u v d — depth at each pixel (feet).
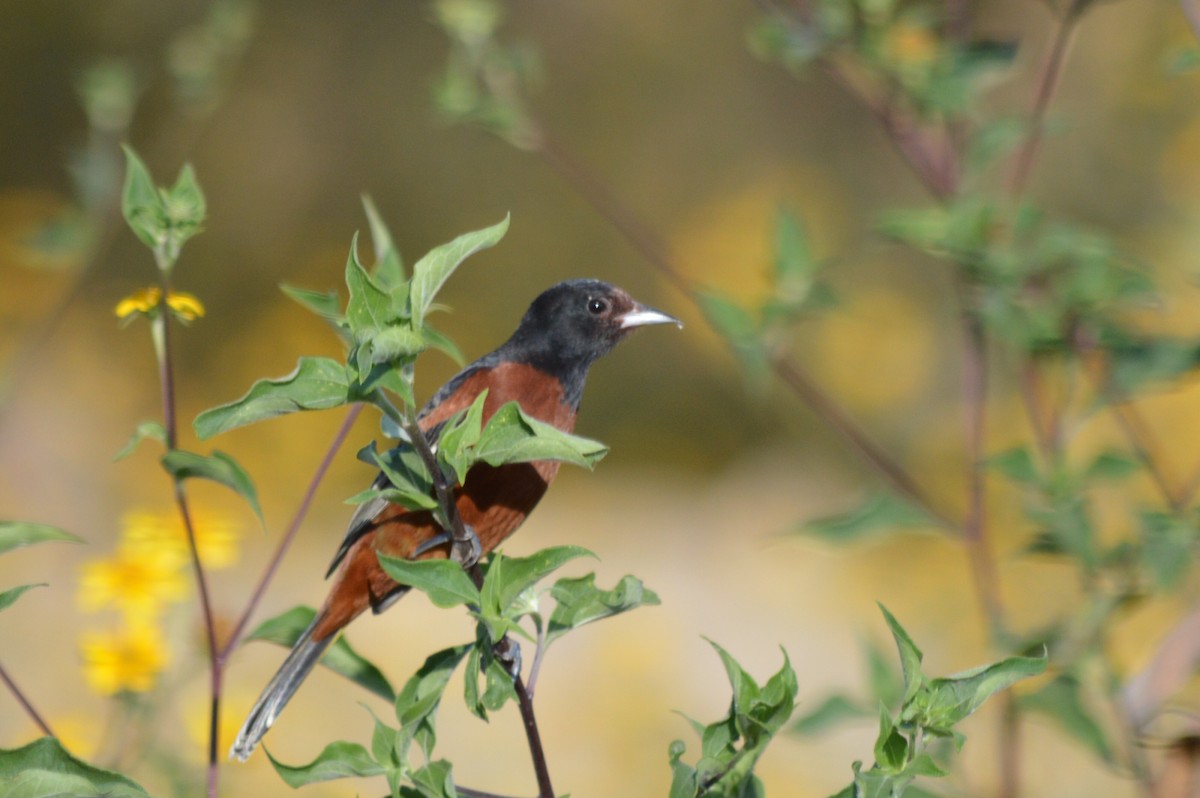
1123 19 60.18
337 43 81.97
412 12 81.87
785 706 12.91
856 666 51.60
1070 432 21.12
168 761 23.04
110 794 13.32
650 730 41.60
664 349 79.00
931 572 53.67
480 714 12.75
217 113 80.07
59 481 60.13
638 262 80.12
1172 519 19.58
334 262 79.82
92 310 74.90
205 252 79.87
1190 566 19.30
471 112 27.02
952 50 22.88
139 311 15.66
